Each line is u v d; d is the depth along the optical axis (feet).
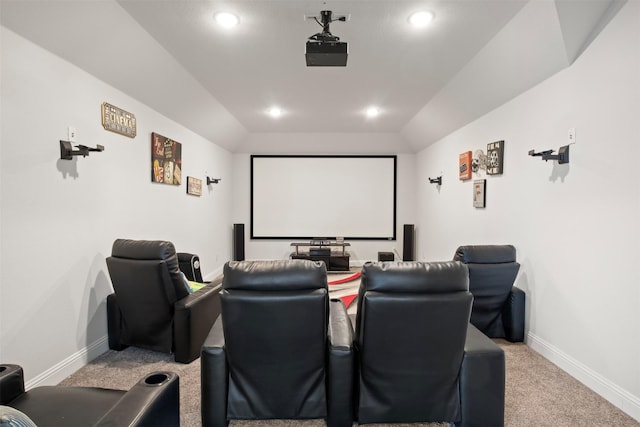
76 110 8.09
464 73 11.14
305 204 22.81
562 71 8.27
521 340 9.67
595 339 7.27
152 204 11.85
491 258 8.87
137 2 7.27
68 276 7.88
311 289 5.26
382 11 7.63
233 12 7.66
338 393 5.60
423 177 20.74
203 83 12.32
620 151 6.68
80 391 4.60
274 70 11.11
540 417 6.29
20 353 6.66
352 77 11.71
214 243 18.83
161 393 3.79
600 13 6.99
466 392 5.67
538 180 9.30
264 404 5.74
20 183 6.63
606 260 7.01
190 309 8.27
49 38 7.02
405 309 4.96
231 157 22.18
